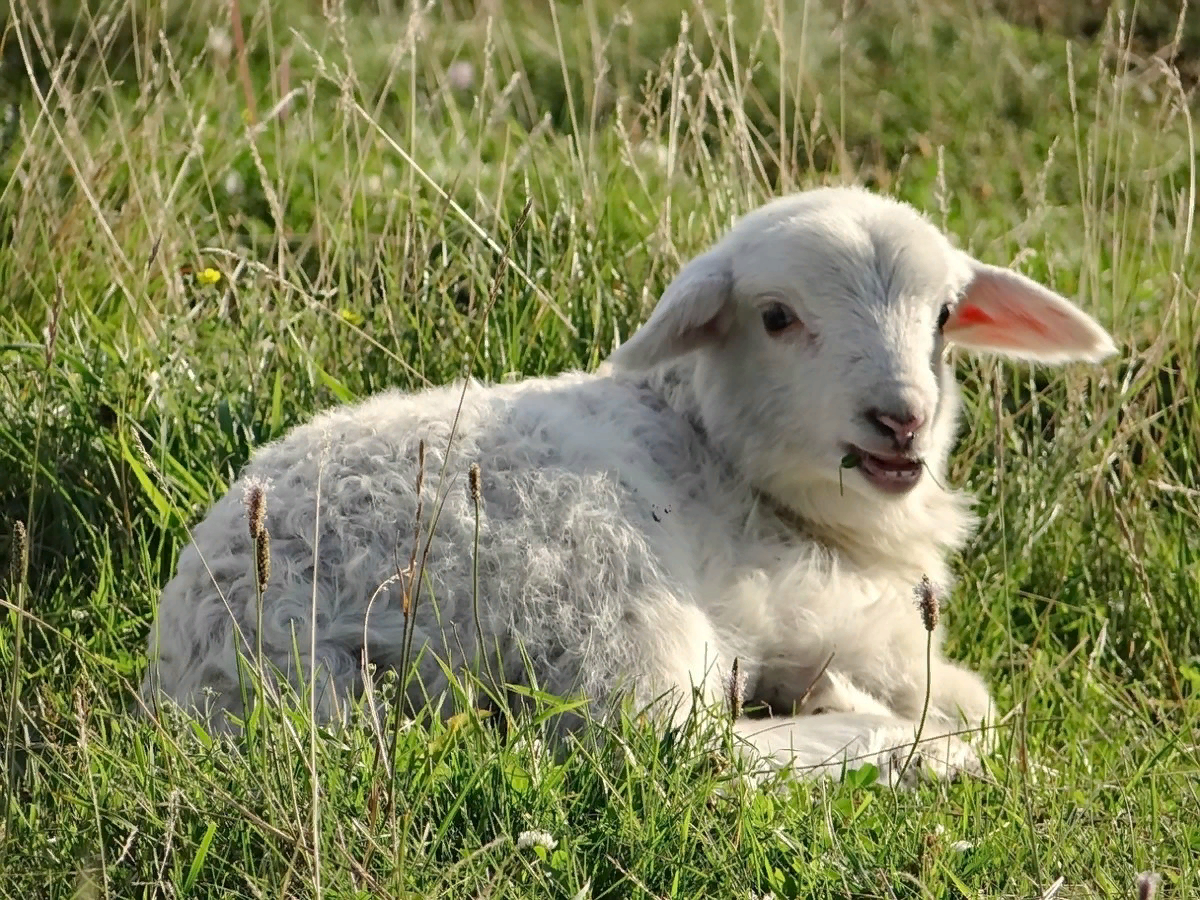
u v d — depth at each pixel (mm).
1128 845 5645
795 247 6992
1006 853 5453
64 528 7633
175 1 14102
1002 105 15547
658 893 5047
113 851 5043
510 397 6930
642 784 5367
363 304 9703
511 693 6062
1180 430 9383
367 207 11680
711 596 6766
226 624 6004
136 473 7609
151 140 10695
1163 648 7566
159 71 11211
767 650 6875
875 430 6758
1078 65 16297
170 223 10391
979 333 8219
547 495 6281
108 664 6375
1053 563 8688
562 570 6133
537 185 11773
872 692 7000
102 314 9844
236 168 12148
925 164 14406
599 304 9461
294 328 9445
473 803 5301
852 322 6859
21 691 6172
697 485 7160
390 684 5523
